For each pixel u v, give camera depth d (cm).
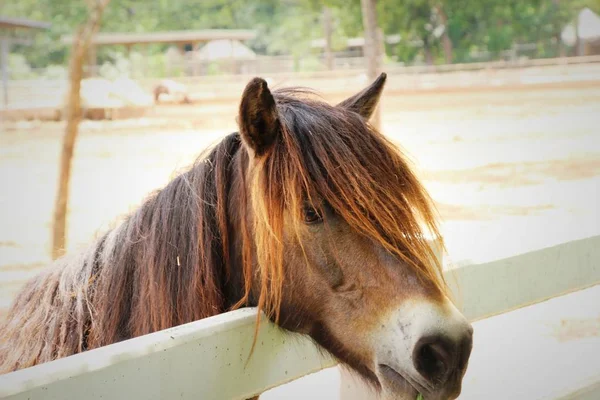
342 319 162
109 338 193
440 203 993
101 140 1741
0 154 1587
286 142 162
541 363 458
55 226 747
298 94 191
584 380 251
